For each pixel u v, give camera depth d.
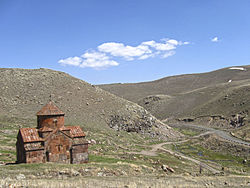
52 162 29.56
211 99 171.12
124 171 31.02
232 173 46.41
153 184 23.45
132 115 90.06
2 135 50.06
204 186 25.22
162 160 49.16
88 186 19.94
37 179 21.91
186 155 65.62
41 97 83.25
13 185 17.83
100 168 29.48
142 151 60.53
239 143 78.62
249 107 122.12
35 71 104.50
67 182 20.72
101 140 60.66
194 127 126.75
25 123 63.53
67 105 82.69
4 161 32.06
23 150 28.98
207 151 75.56
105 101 93.69
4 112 69.31
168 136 90.56
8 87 85.12
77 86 97.81
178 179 28.98
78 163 31.88
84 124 72.88
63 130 31.41
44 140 29.61
